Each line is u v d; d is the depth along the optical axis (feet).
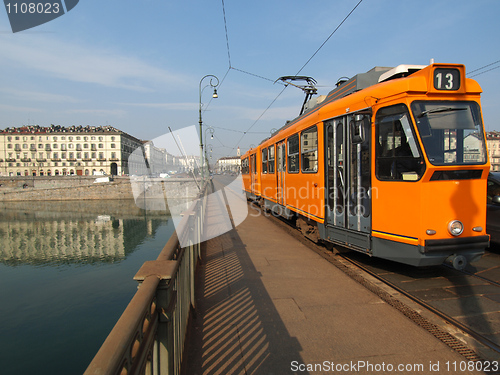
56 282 64.23
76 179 179.93
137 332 4.48
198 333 11.03
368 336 10.84
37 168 271.28
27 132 271.28
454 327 11.43
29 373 34.22
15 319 47.11
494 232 21.75
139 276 5.84
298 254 22.04
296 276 17.25
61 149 271.28
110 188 173.47
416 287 15.29
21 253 87.97
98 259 79.20
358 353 9.81
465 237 14.14
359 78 18.90
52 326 45.01
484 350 9.98
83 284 62.90
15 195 173.78
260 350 9.94
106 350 3.39
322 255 21.56
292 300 13.94
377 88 15.94
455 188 14.07
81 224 122.93
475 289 14.99
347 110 17.79
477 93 14.82
